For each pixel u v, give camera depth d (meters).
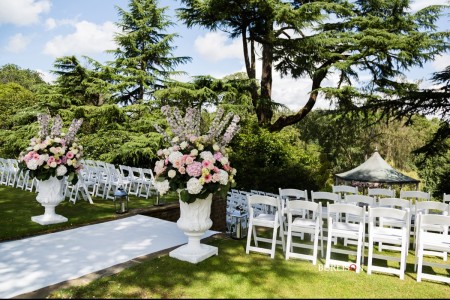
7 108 22.00
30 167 6.21
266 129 16.33
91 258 4.82
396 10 16.02
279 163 15.70
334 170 29.03
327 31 16.39
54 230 6.21
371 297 3.95
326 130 29.00
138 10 19.83
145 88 19.61
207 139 4.99
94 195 10.00
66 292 3.70
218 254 5.28
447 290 4.27
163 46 19.84
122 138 16.91
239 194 10.23
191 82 16.19
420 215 4.63
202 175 4.63
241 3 14.81
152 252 5.14
